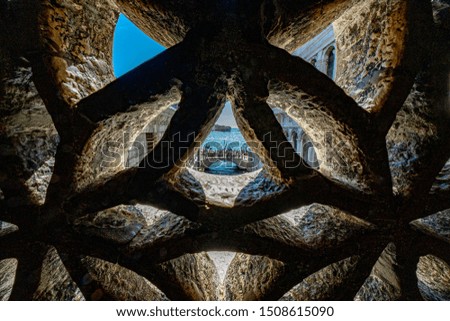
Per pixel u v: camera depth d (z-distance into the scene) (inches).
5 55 38.1
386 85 42.5
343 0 38.9
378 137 40.3
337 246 41.9
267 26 37.5
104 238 40.8
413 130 45.6
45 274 41.9
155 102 40.2
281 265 41.3
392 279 45.3
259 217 39.6
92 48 49.0
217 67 36.9
